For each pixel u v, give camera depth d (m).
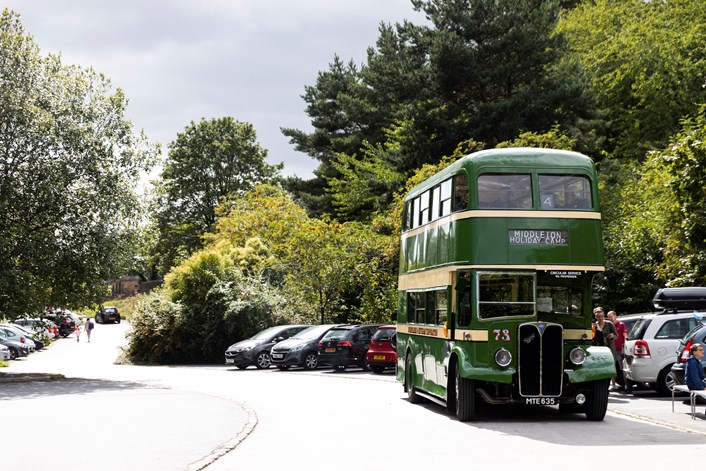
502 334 16.12
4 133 33.56
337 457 11.85
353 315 44.62
